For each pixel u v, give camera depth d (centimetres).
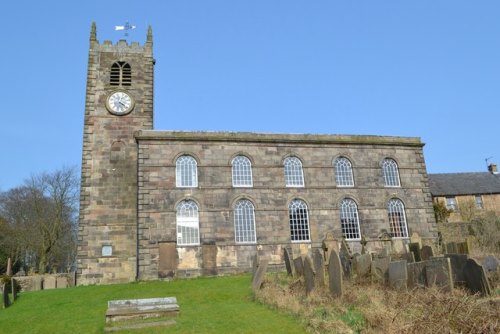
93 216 3803
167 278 3328
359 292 1952
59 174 6712
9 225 6650
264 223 3688
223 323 1728
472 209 5975
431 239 3981
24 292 3100
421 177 4178
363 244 3644
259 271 2533
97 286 3148
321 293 2031
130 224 3828
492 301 1450
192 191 3612
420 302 1605
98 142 4012
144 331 1634
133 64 4306
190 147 3716
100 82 4191
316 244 3734
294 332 1577
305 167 3919
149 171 3578
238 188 3712
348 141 4050
